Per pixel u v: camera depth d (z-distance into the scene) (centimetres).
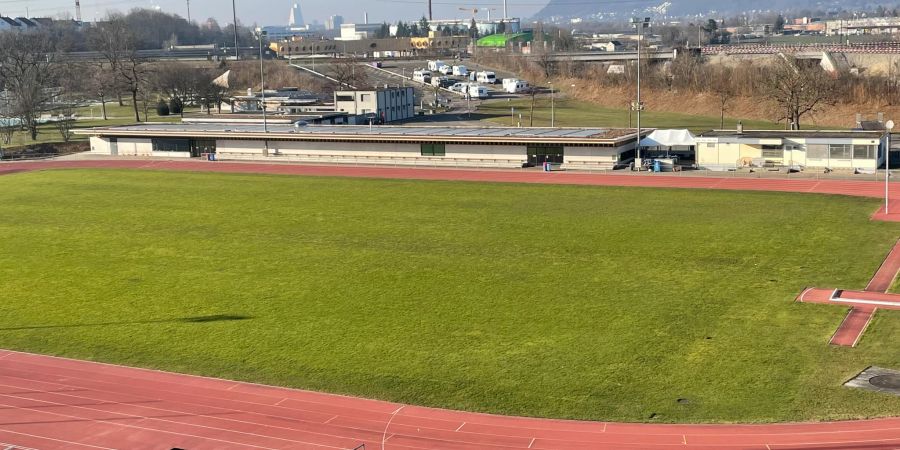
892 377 4481
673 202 9006
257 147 13350
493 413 4284
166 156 13975
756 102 17288
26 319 5988
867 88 15862
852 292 5875
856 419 4038
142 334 5609
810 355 4825
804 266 6531
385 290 6366
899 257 6644
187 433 4166
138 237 8306
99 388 4753
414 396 4516
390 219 8700
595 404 4338
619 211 8675
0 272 7200
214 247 7819
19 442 4112
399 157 12519
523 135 11888
